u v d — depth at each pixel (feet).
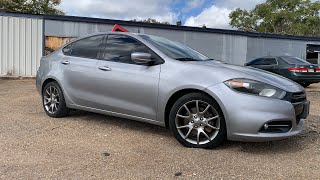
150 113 16.94
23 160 14.03
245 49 79.41
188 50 19.43
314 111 25.95
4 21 56.95
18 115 22.08
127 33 18.92
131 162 13.98
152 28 67.92
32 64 58.85
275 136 14.61
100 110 18.90
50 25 59.52
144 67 17.22
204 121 15.48
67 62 20.40
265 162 14.21
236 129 14.74
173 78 16.12
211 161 14.19
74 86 19.92
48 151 15.15
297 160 14.52
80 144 16.19
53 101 21.33
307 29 195.42
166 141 16.87
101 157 14.49
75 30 61.00
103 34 19.74
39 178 12.32
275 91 14.92
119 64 18.16
